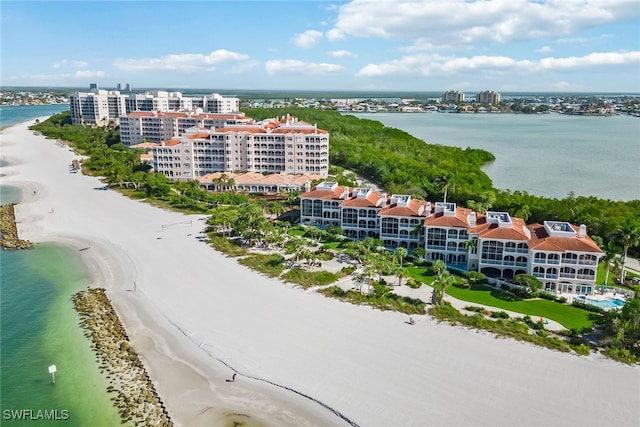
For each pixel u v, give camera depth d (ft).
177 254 408.67
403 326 287.89
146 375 242.99
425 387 230.68
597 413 213.46
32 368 249.34
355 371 243.60
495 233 357.82
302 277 355.77
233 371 245.65
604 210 471.62
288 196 573.74
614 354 256.73
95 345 270.26
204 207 547.90
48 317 302.86
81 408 219.61
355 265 383.24
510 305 319.47
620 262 351.67
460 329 284.82
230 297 326.85
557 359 254.88
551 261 336.29
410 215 412.98
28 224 495.00
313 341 271.08
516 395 224.94
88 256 407.44
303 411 216.95
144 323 294.87
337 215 473.26
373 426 206.59
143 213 533.96
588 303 317.63
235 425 209.15
